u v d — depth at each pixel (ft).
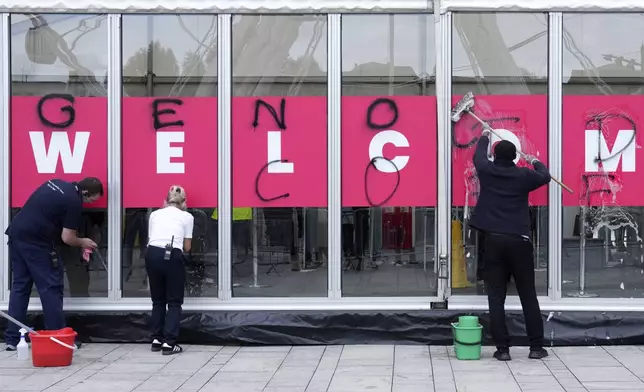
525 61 20.43
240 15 20.84
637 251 20.20
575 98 20.34
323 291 20.56
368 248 20.53
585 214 20.29
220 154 20.72
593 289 20.24
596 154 20.27
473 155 20.36
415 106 20.53
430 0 20.43
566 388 15.70
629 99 20.29
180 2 20.84
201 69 20.85
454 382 16.30
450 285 20.31
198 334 20.26
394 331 20.17
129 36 20.94
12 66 20.90
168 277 19.17
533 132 20.36
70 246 20.81
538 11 20.31
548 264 20.25
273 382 16.49
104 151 20.79
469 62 20.48
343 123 20.65
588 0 20.17
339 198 20.58
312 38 20.76
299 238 20.65
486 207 18.52
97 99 20.80
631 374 16.81
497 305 18.37
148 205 20.79
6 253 20.80
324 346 20.12
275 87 20.76
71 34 20.98
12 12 20.85
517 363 17.98
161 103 20.80
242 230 20.72
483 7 20.31
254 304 20.57
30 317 20.44
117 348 20.03
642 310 20.07
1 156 20.77
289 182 20.67
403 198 20.52
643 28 20.33
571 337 19.72
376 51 20.67
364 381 16.48
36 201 19.21
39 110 20.80
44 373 17.37
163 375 17.17
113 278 20.72
